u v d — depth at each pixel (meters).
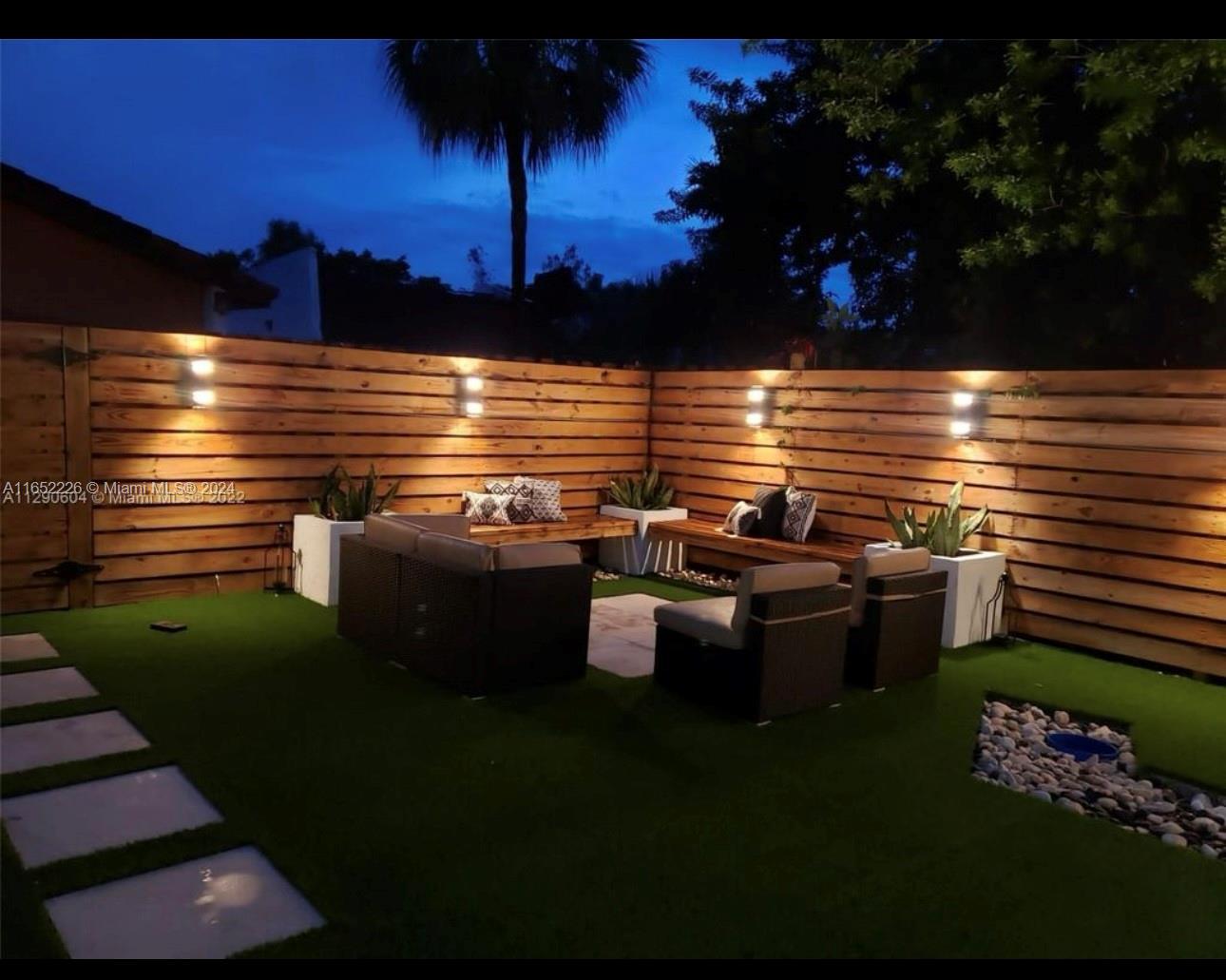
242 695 4.59
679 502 9.20
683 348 13.79
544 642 4.90
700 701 4.77
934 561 6.29
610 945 2.60
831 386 7.78
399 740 4.08
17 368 5.94
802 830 3.39
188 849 3.04
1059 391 6.34
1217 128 6.31
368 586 5.41
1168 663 5.88
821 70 7.41
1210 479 5.69
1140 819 3.68
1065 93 7.86
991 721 4.78
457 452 8.05
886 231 10.66
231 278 9.71
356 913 2.71
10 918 2.61
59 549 6.19
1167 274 7.67
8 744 3.87
